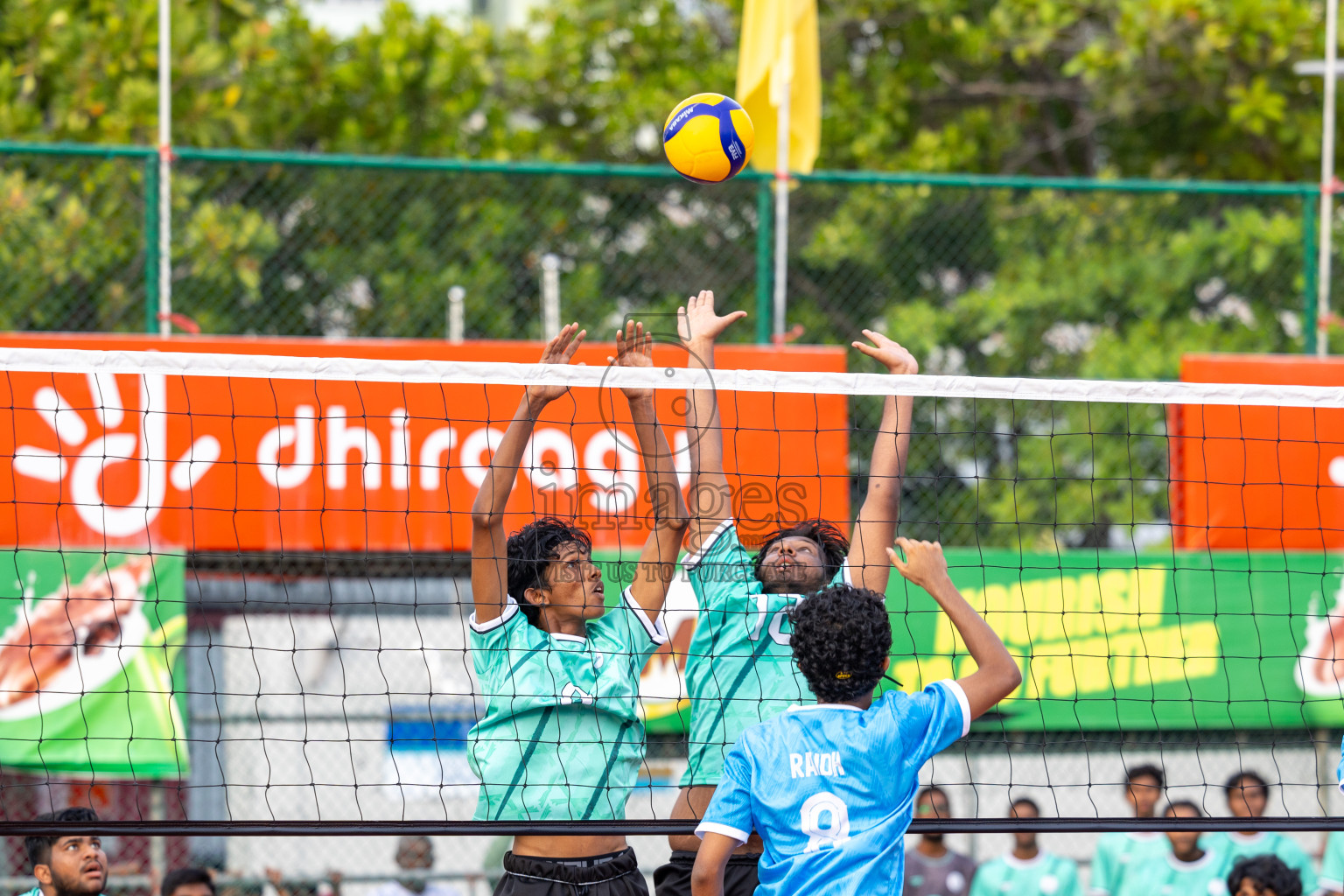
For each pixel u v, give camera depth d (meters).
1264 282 23.86
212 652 19.38
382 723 19.56
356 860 19.50
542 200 23.72
